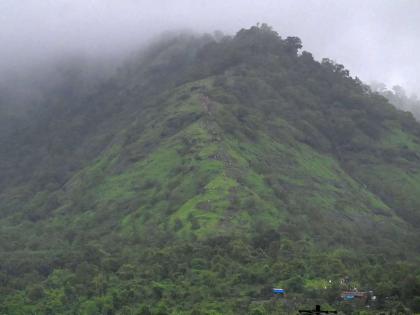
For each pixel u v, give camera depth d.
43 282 144.75
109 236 170.12
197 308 117.25
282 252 143.75
